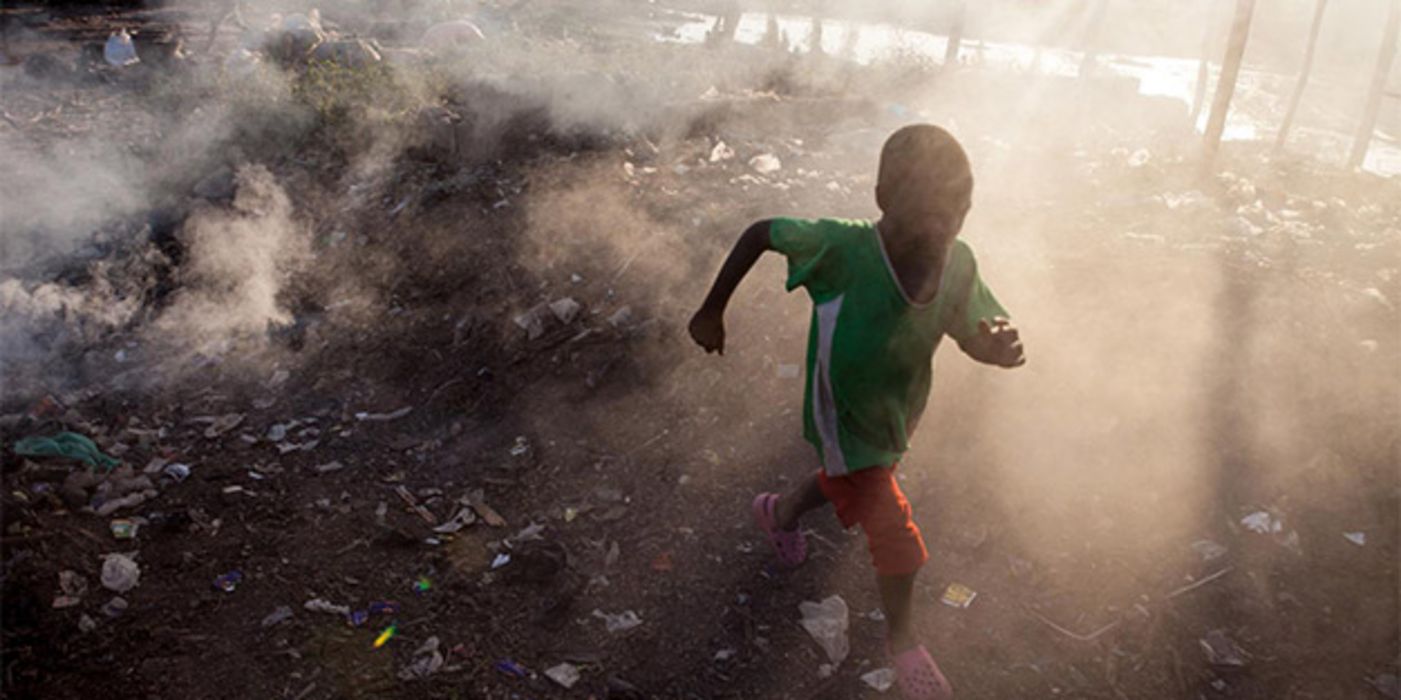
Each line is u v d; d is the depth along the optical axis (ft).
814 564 10.53
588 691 9.05
